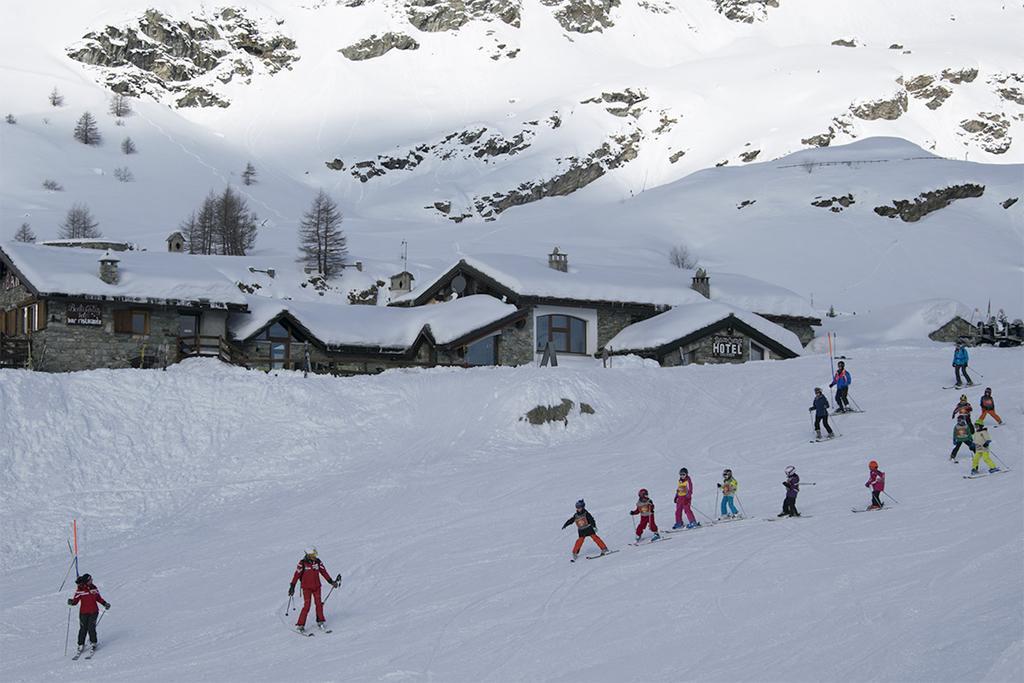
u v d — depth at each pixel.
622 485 35.03
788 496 29.14
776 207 167.88
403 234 165.25
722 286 71.88
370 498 36.22
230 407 42.78
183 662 23.27
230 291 54.84
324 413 43.41
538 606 24.02
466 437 42.50
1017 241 154.12
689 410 45.44
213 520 35.41
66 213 164.12
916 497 29.69
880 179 174.00
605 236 159.00
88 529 34.84
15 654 25.16
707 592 23.34
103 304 51.03
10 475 36.66
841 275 137.62
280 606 26.72
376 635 23.53
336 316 61.34
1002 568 22.39
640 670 19.48
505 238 157.62
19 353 49.53
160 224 167.75
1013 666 16.80
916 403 42.66
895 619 20.31
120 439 39.66
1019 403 40.78
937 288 132.50
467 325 58.56
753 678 18.41
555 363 54.69
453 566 28.19
